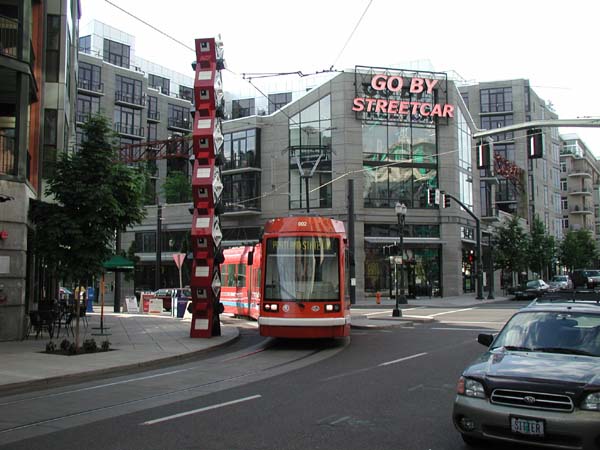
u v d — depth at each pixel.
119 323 25.23
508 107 72.25
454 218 46.72
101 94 64.62
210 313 18.88
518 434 5.57
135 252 53.47
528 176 72.31
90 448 6.52
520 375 5.81
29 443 6.79
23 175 18.02
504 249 53.91
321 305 15.43
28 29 18.42
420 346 16.19
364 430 7.09
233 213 47.00
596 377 5.62
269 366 12.95
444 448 6.31
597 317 7.08
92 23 69.75
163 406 8.75
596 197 117.00
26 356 14.15
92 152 15.45
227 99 72.88
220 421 7.66
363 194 45.19
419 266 46.31
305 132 46.75
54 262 15.18
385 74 46.25
